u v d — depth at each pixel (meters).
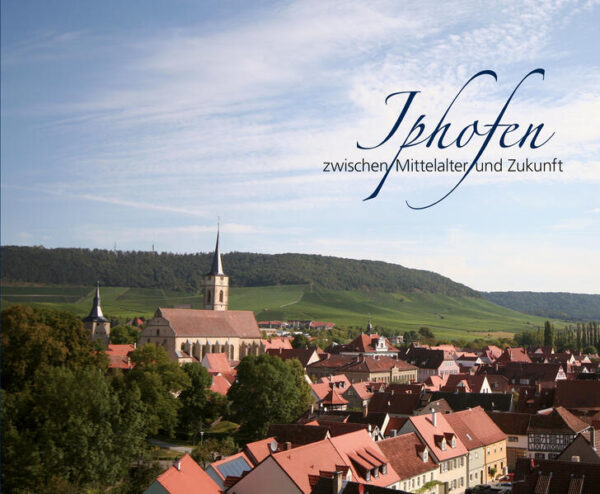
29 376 126.25
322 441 97.88
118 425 112.31
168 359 163.62
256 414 159.12
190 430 163.88
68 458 102.31
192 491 84.75
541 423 142.50
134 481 112.50
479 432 134.12
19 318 129.75
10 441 99.81
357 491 81.75
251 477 89.12
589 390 168.25
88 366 129.38
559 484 87.56
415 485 108.00
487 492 120.00
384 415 131.00
